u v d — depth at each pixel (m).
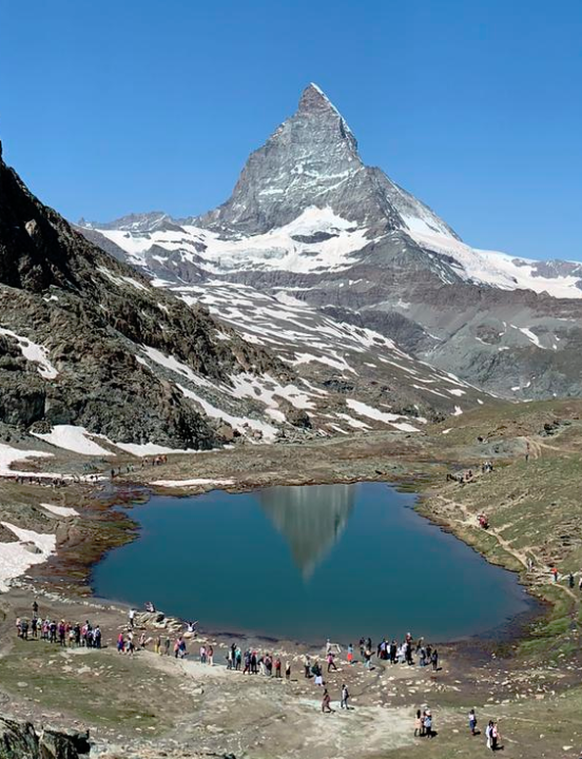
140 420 170.25
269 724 46.16
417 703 51.22
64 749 30.20
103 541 97.25
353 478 158.25
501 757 40.19
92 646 60.22
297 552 96.06
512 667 59.38
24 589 75.31
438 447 198.25
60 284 199.88
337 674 57.38
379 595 78.62
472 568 89.00
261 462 166.88
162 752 36.28
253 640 65.44
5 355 161.38
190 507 124.50
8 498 103.94
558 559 86.88
